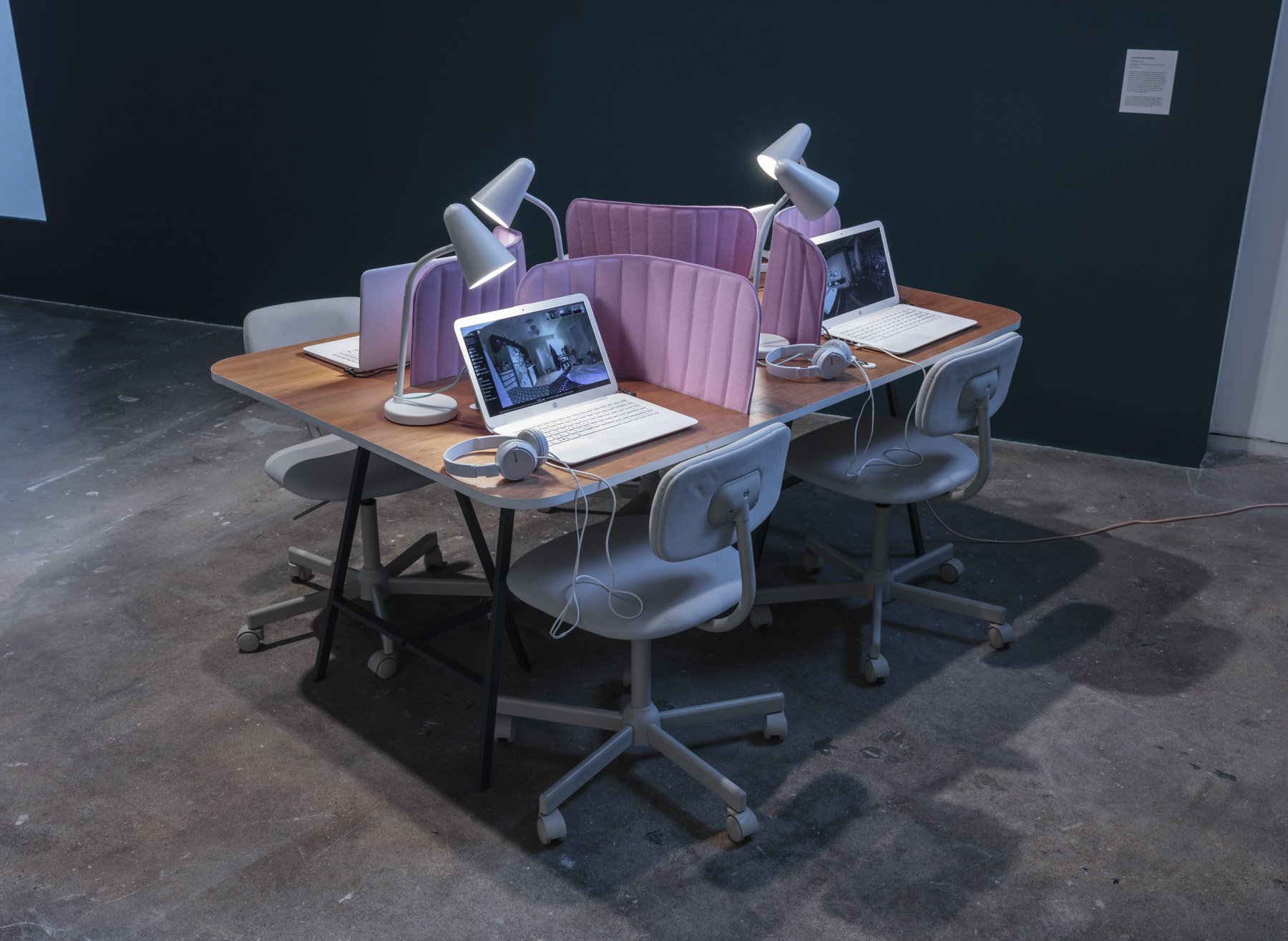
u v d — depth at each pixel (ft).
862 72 12.88
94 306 19.80
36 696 8.54
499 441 7.23
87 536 11.16
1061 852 6.92
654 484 10.05
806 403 8.11
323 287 17.79
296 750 7.94
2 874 6.79
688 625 6.74
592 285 8.38
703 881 6.72
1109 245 12.38
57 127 18.75
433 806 7.37
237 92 17.12
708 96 13.84
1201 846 6.96
